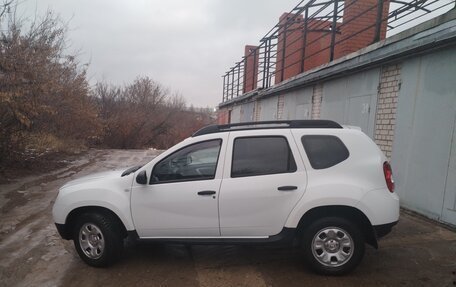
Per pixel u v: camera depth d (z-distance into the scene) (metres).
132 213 3.77
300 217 3.47
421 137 5.46
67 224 4.00
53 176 9.85
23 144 10.41
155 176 3.80
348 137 3.65
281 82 12.14
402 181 5.92
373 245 3.48
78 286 3.45
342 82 8.08
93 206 3.89
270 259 4.02
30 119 9.66
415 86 5.61
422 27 5.15
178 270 3.78
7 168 10.06
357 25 9.14
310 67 12.61
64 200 3.94
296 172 3.55
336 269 3.48
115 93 25.59
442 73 5.04
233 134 3.77
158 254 4.24
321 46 12.48
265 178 3.56
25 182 8.85
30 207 6.48
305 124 3.81
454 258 3.91
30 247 4.50
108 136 23.20
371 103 6.86
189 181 3.70
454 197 4.80
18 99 8.52
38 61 9.42
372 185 3.47
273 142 3.69
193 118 37.47
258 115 16.25
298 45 13.09
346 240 3.46
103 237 3.80
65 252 4.32
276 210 3.52
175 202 3.67
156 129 26.58
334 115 8.46
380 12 6.83
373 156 3.59
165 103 31.88
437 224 5.03
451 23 4.59
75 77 15.68
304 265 3.83
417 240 4.46
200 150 3.80
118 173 4.17
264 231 3.58
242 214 3.57
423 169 5.40
